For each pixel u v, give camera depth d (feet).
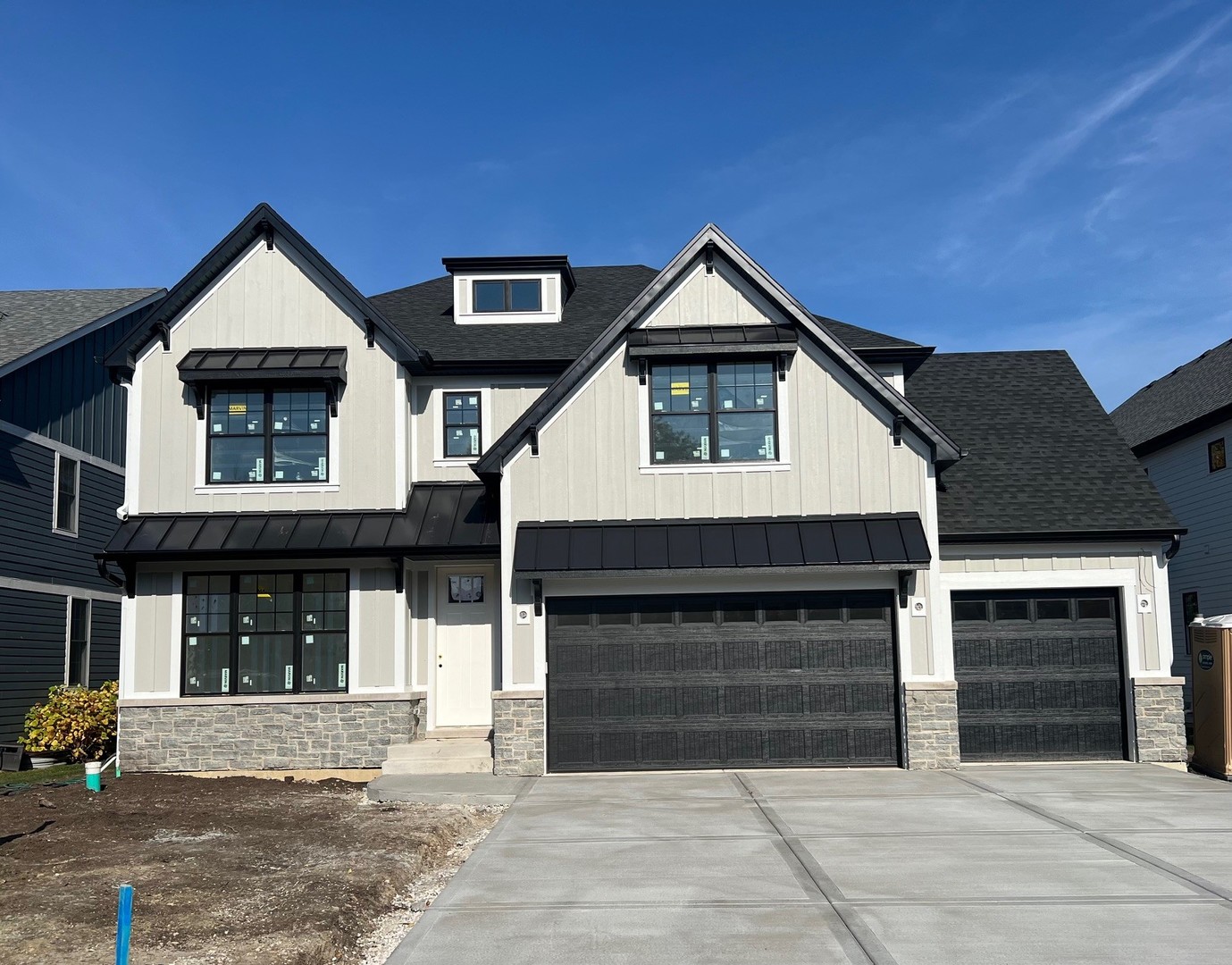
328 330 55.42
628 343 50.62
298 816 40.11
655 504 50.24
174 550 51.52
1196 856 31.09
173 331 55.62
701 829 35.81
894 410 49.80
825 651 49.83
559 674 49.90
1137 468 54.60
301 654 53.26
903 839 33.73
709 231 51.57
